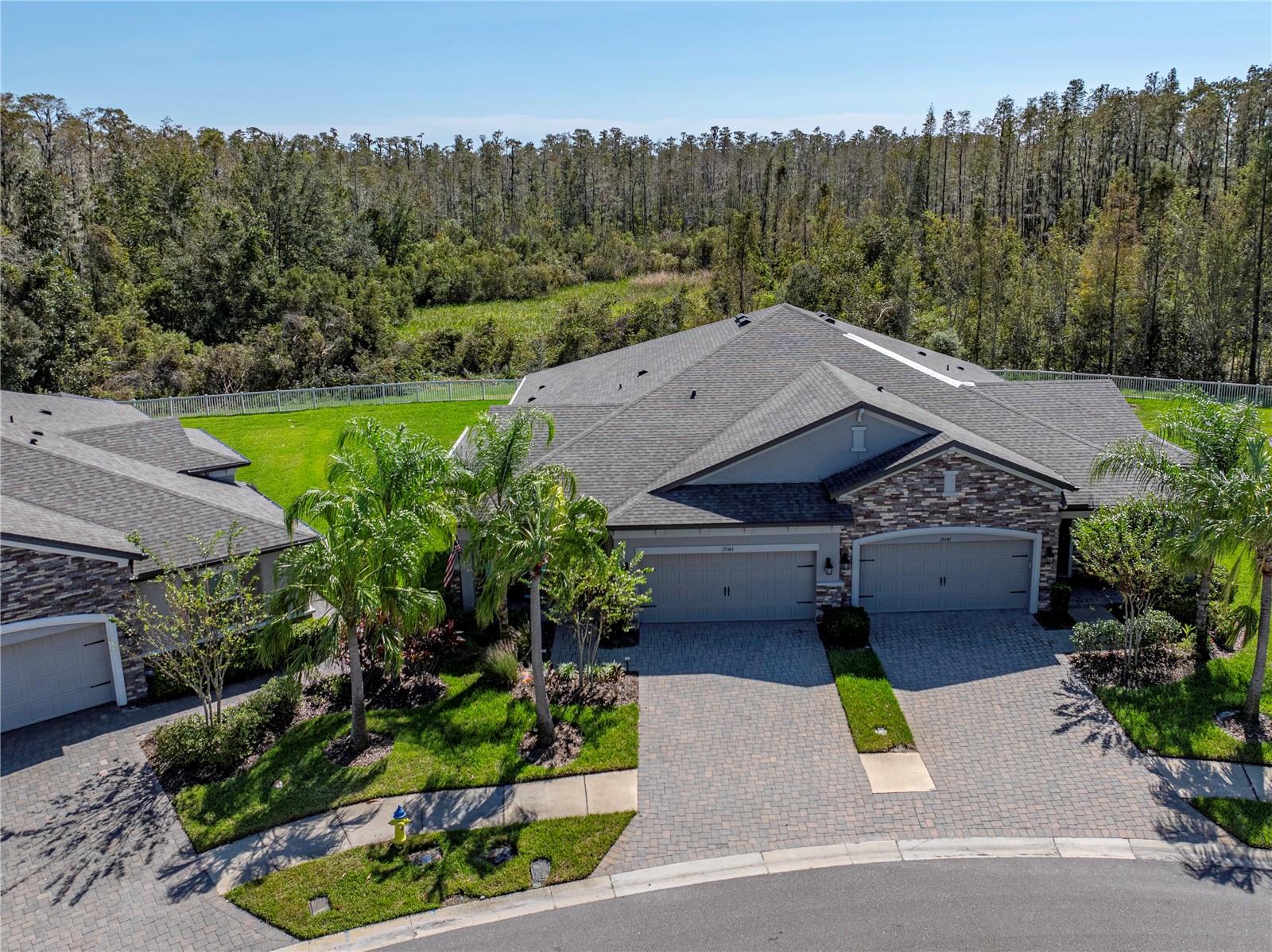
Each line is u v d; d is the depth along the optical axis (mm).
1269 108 82312
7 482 21922
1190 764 17297
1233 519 17609
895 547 23250
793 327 32156
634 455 25594
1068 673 20547
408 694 20156
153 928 13891
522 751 18062
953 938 13320
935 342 57750
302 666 17453
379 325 65375
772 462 23906
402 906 14242
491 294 95312
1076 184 96938
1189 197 58969
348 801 16656
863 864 14992
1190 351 54688
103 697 20141
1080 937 13289
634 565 21453
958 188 108312
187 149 98250
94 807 16688
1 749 18500
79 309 54500
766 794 16766
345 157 132125
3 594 18297
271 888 14633
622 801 16625
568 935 13641
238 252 66375
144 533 21594
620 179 139125
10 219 62906
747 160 140625
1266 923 13523
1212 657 20766
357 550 16719
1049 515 22953
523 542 16922
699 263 106562
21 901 14422
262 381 58406
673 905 14180
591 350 63562
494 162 144250
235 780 17391
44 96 88500
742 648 22109
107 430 28312
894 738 18250
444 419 46469
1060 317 60844
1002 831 15688
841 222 80062
